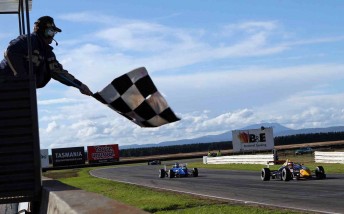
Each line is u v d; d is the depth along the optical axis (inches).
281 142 5561.0
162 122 157.5
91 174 1662.2
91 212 100.3
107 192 743.1
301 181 769.6
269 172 834.2
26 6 198.2
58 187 184.4
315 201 472.7
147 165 2689.5
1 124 195.6
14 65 198.7
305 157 2021.4
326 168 1081.4
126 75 152.3
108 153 3292.3
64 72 203.5
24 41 201.2
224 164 1831.9
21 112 197.2
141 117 155.6
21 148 196.1
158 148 6122.1
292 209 414.0
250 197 543.5
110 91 152.9
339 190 574.2
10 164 195.0
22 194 195.0
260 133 2283.5
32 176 195.9
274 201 489.4
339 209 400.5
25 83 197.6
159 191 692.1
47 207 167.8
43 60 201.2
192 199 542.3
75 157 3152.1
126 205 107.0
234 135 2287.2
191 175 1154.0
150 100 154.0
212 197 556.4
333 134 5541.3
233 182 830.5
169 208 481.4
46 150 3011.8
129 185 871.7
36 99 198.4
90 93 200.7
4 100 196.5
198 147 6156.5
